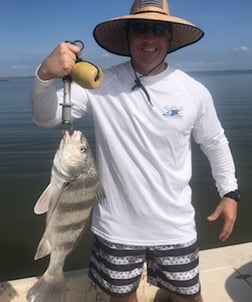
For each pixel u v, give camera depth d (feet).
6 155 24.59
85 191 3.30
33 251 11.33
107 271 3.76
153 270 3.89
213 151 4.09
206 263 5.30
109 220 3.68
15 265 10.46
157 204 3.62
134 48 3.55
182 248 3.73
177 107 3.59
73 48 3.04
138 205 3.59
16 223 13.64
